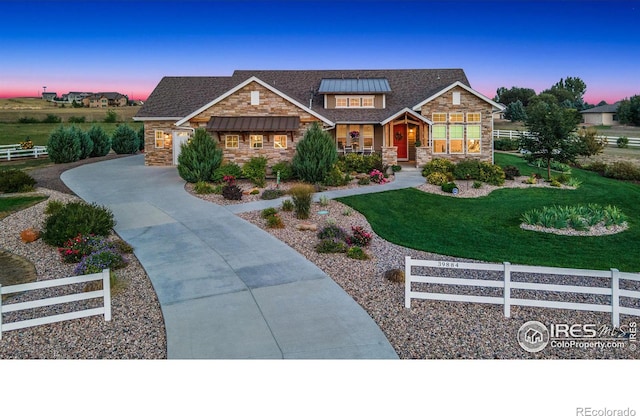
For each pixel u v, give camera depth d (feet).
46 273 36.81
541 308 30.83
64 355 24.38
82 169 92.32
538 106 83.35
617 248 45.37
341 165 82.48
